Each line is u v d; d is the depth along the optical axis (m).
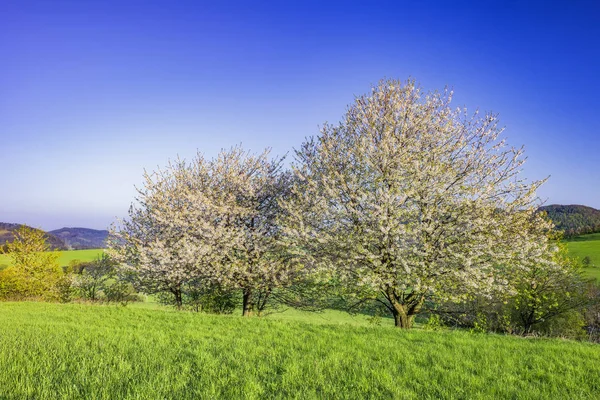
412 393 6.45
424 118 17.48
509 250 15.29
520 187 15.92
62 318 14.14
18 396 5.62
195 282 23.28
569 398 6.52
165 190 23.81
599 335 23.39
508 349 10.09
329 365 7.91
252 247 21.64
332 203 17.67
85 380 6.39
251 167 24.42
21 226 34.88
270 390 6.45
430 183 15.58
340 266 16.91
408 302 17.34
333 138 18.64
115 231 23.86
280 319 14.50
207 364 7.68
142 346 9.13
